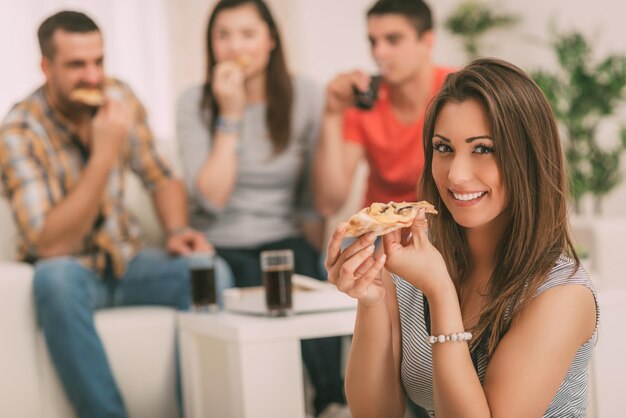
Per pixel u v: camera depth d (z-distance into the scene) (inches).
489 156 48.4
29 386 90.3
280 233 116.7
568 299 47.8
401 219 46.6
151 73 178.1
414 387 54.6
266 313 76.3
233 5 115.6
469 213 49.2
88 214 98.2
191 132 117.6
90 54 99.7
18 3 165.6
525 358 46.8
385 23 110.6
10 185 99.2
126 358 95.5
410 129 113.0
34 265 98.3
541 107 48.7
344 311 76.3
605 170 148.0
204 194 113.4
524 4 189.2
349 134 117.3
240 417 71.1
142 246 108.3
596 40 169.3
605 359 71.8
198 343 84.0
